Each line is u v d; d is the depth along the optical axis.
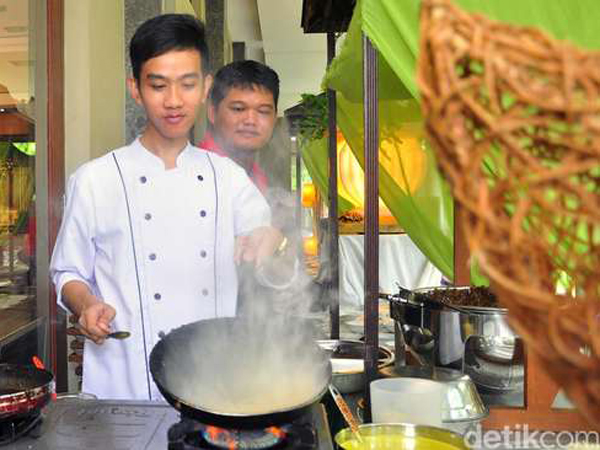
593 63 0.37
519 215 0.38
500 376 1.62
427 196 2.80
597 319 0.40
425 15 0.40
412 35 1.34
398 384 1.33
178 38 1.65
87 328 1.42
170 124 1.73
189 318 1.81
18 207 2.79
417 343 1.86
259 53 11.07
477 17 0.40
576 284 0.45
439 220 2.78
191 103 1.71
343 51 2.13
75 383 3.15
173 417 1.27
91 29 3.20
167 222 1.81
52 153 3.04
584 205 0.38
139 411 1.30
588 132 0.36
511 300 0.40
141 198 1.79
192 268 1.82
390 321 4.13
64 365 3.13
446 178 0.41
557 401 1.46
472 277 2.24
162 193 1.81
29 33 2.85
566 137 0.37
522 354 1.59
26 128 2.84
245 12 8.92
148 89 1.69
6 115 2.65
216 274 1.88
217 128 2.53
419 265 4.98
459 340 1.68
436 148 0.40
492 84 0.38
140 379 1.76
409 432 1.15
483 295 1.99
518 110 0.38
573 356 0.38
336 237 3.04
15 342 2.68
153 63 1.66
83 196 1.76
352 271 5.12
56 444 1.12
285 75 11.49
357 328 4.11
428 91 0.39
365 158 1.52
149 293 1.78
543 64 0.38
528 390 1.36
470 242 0.39
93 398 1.48
